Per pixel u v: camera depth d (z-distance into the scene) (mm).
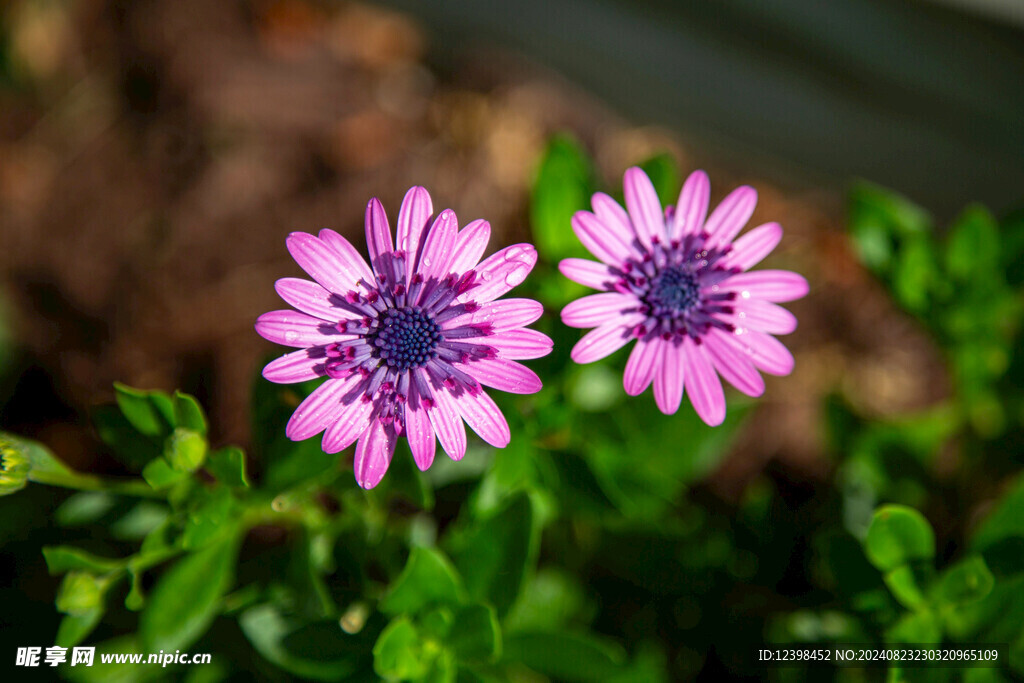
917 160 436
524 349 275
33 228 456
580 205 324
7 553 348
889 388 450
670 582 364
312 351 271
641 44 459
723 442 354
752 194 295
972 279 350
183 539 292
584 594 375
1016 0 357
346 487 305
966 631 313
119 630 337
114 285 444
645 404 351
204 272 442
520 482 317
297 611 306
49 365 440
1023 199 425
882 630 329
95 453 434
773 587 374
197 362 429
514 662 320
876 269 359
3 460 285
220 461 291
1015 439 368
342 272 271
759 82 440
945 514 388
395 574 332
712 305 294
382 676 300
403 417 273
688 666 371
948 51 383
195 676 329
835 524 365
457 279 274
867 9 384
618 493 328
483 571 306
